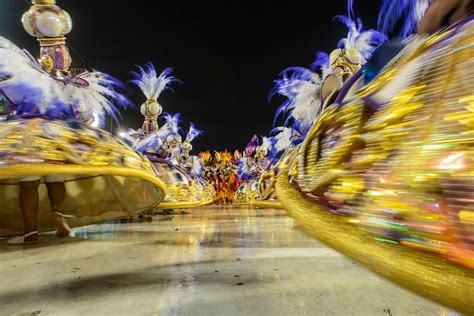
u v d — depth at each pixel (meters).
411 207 0.85
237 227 5.38
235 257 2.86
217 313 1.57
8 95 3.88
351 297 1.76
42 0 5.00
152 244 3.62
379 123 1.06
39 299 1.82
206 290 1.93
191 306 1.67
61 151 3.38
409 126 0.95
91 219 4.89
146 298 1.80
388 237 0.89
